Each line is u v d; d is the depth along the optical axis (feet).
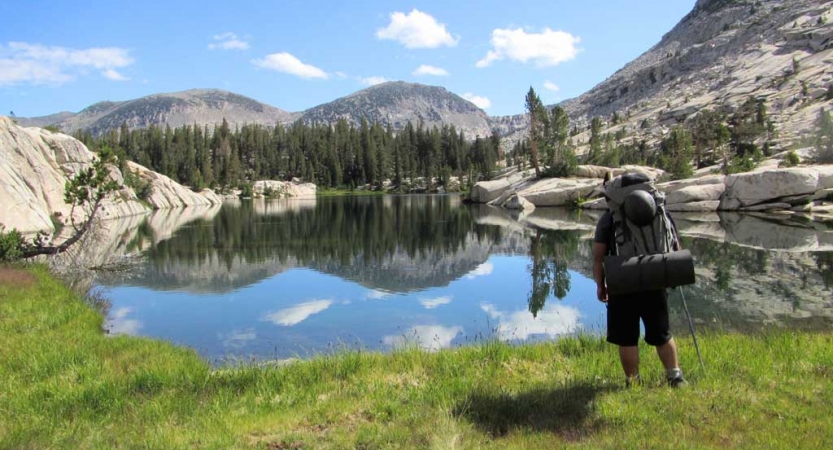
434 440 14.35
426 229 133.69
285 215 195.62
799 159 181.47
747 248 80.07
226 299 57.36
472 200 266.77
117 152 208.03
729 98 476.54
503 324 45.34
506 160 531.50
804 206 134.21
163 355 29.76
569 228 127.34
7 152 112.27
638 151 368.07
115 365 27.07
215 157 496.23
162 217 183.42
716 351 22.75
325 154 527.81
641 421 15.34
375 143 524.93
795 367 19.93
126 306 53.62
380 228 138.92
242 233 128.26
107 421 18.34
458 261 83.15
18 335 32.73
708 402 16.42
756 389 17.62
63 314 39.88
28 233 97.09
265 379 22.88
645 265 16.81
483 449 14.02
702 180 153.28
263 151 531.91
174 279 69.41
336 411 17.95
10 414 18.97
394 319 48.01
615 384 18.78
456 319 47.57
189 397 20.68
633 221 17.33
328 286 64.54
